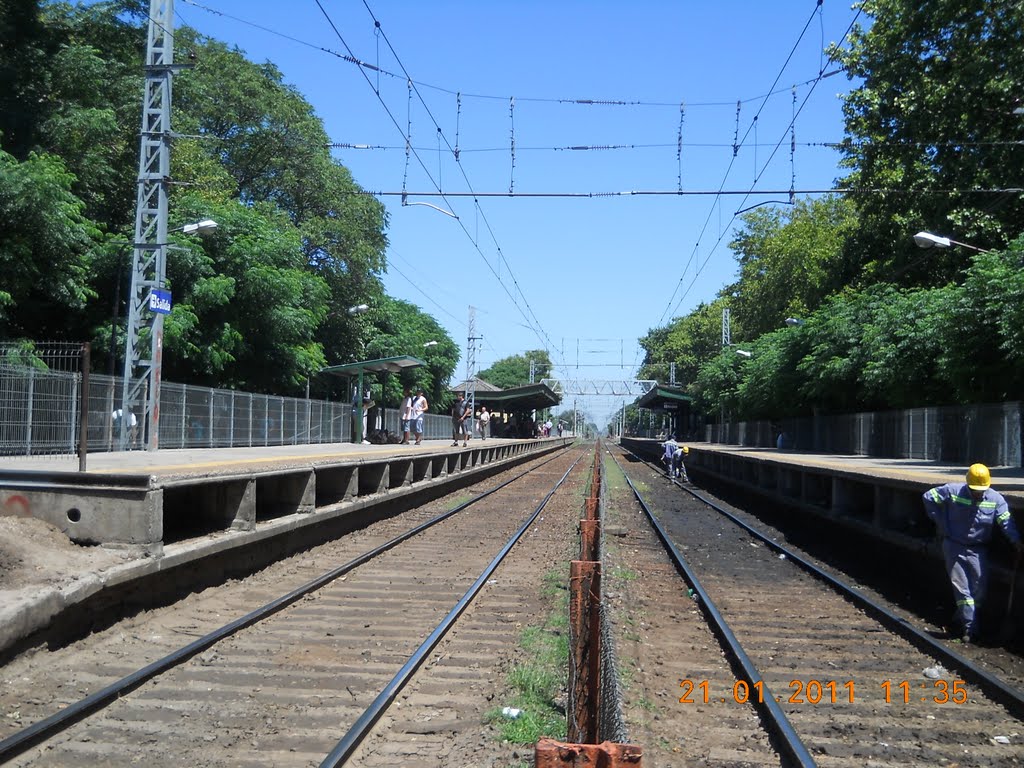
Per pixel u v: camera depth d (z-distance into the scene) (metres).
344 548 14.75
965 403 22.30
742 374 49.53
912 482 12.58
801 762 5.33
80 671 7.03
